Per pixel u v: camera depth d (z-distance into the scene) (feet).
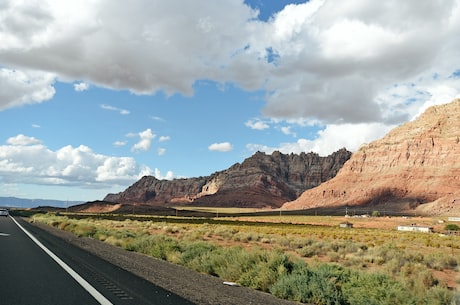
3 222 181.98
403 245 125.18
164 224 230.27
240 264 44.86
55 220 204.23
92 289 30.86
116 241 86.53
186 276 42.37
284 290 34.24
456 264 74.18
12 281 33.65
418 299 33.68
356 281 36.65
